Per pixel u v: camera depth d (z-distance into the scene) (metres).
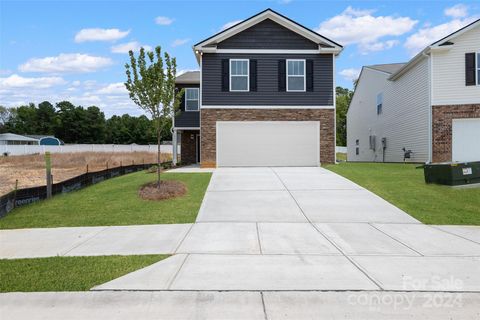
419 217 9.14
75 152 50.88
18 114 92.25
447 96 17.66
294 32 18.92
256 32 18.86
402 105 21.75
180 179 14.27
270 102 18.84
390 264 5.80
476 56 17.36
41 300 4.55
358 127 31.94
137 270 5.52
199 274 5.35
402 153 21.81
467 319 4.07
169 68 11.91
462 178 12.11
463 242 7.09
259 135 18.84
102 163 32.78
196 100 24.31
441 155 17.70
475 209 9.81
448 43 17.45
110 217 9.35
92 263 5.86
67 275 5.32
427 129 18.16
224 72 18.78
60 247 6.89
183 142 25.73
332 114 18.91
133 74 11.75
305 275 5.31
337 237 7.50
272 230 8.07
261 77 18.86
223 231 7.98
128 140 86.38
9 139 67.19
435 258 6.11
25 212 9.85
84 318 4.11
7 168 27.44
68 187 12.49
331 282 5.04
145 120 87.56
